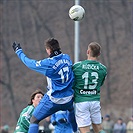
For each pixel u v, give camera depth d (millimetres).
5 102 112750
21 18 123062
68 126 33156
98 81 26219
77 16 28156
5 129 69562
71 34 122000
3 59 117875
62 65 25406
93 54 26312
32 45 121000
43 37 121875
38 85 115750
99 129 26531
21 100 113500
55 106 25469
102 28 123375
